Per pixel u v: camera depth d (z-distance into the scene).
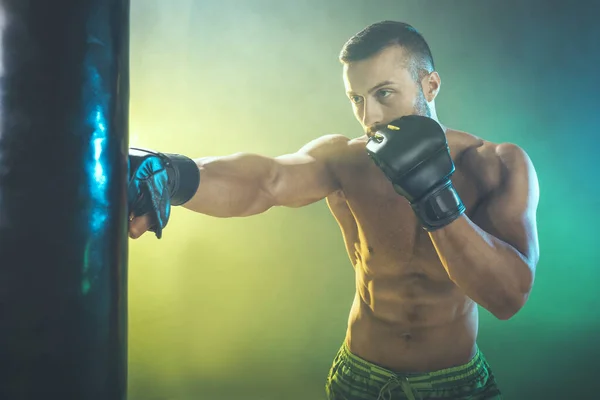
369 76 1.83
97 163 0.64
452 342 1.93
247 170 1.77
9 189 0.59
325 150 2.01
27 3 0.59
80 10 0.62
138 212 1.21
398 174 1.50
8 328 0.59
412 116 1.57
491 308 1.58
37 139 0.60
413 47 1.85
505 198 1.71
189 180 1.46
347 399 2.01
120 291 0.69
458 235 1.49
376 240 1.96
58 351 0.61
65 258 0.61
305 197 1.91
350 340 2.09
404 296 1.94
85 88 0.62
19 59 0.59
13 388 0.60
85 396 0.64
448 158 1.51
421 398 1.91
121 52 0.68
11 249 0.59
